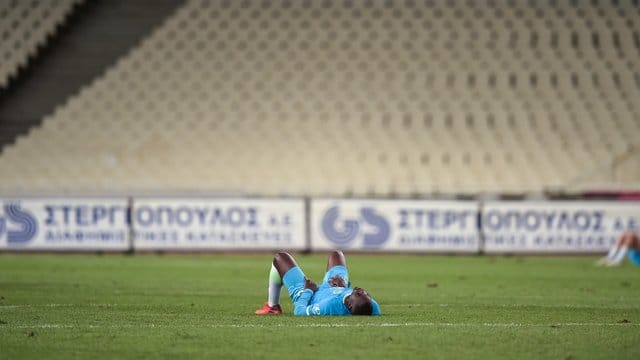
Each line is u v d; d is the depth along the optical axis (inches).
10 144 5423.2
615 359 1378.0
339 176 5241.1
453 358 1371.8
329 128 5428.2
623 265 3944.4
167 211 4485.7
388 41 5738.2
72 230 4468.5
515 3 5871.1
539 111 5526.6
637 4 5880.9
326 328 1619.1
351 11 5836.6
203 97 5546.3
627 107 5561.0
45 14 5826.8
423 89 5585.6
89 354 1398.9
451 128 5452.8
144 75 5625.0
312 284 1811.0
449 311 2059.5
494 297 2503.7
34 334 1598.2
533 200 4532.5
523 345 1492.4
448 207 4503.0
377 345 1466.5
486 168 5305.1
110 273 3344.0
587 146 5403.5
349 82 5595.5
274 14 5831.7
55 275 3230.8
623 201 4515.3
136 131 5418.3
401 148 5354.3
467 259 4281.5
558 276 3344.0
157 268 3617.1
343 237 4520.2
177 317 1878.7
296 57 5679.1
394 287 2851.9
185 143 5364.2
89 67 5718.5
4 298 2373.3
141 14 5900.6
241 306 2180.1
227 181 5226.4
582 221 4500.5
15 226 4453.7
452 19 5812.0
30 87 5629.9
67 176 5255.9
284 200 4512.8
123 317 1889.8
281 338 1524.4
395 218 4512.8
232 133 5403.5
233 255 4443.9
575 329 1696.6
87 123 5447.8
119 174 5265.8
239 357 1369.3
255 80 5595.5
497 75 5634.8
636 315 1996.8
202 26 5787.4
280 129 5418.3
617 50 5743.1
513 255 4495.6
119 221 4478.3
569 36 5757.9
